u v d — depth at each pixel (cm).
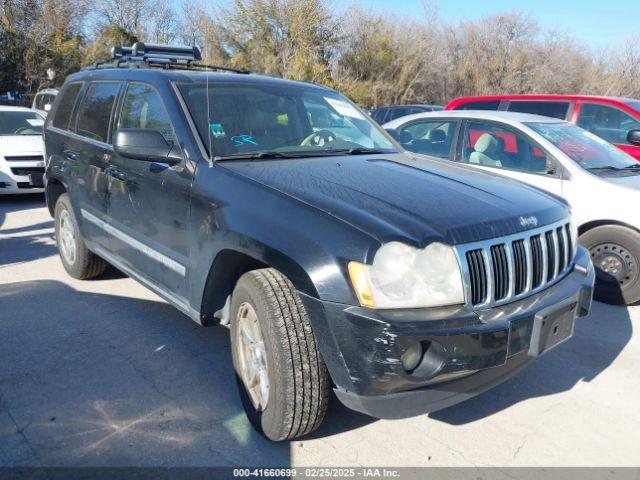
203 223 322
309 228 269
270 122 389
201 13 3008
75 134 495
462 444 310
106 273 559
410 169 354
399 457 297
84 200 476
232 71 480
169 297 371
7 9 2647
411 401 257
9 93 2495
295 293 280
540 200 328
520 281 286
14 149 916
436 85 3688
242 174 318
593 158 561
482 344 254
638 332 466
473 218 277
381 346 243
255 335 300
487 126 608
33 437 300
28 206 910
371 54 3250
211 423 318
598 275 527
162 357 391
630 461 301
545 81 3644
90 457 286
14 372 365
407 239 253
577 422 335
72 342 409
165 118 372
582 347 435
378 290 249
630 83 3672
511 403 354
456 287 259
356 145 411
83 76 519
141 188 382
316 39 2936
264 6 2814
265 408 292
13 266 587
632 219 495
